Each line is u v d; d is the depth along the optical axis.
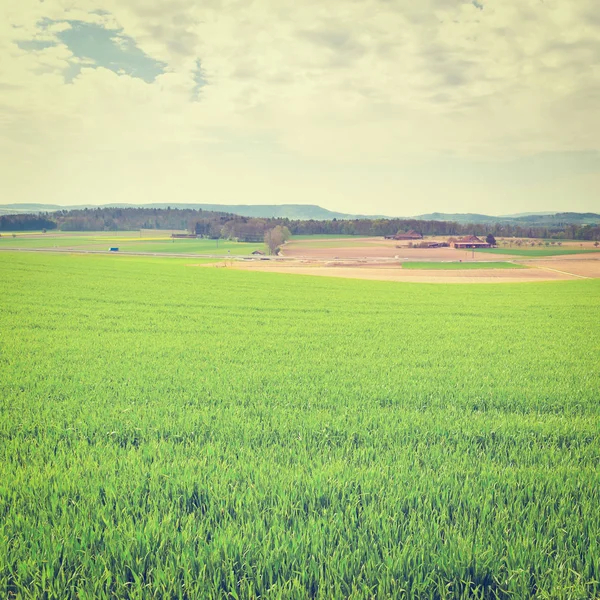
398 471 5.59
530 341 17.69
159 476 5.42
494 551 3.96
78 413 8.04
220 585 3.64
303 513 4.53
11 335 16.36
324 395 9.56
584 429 7.40
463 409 8.73
